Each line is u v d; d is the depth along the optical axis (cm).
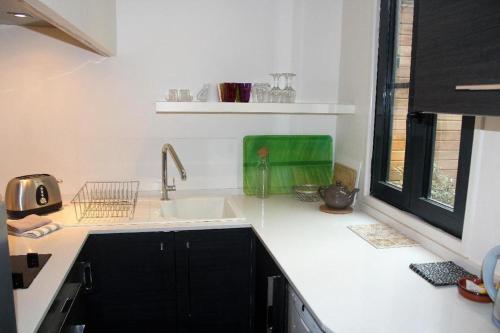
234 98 237
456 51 107
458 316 119
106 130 246
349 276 145
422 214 182
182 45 245
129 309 203
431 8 118
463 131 155
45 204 213
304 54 259
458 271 147
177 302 208
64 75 236
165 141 253
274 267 167
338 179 260
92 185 250
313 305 124
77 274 172
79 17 154
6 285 96
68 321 150
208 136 258
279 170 266
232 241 207
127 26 238
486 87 94
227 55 251
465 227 150
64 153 244
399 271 149
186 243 203
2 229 94
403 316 119
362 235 187
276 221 209
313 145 268
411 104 138
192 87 250
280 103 236
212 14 245
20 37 229
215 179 264
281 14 253
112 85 242
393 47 208
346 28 251
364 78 229
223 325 216
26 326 112
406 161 193
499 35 91
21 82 233
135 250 198
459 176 158
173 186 246
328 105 239
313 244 176
